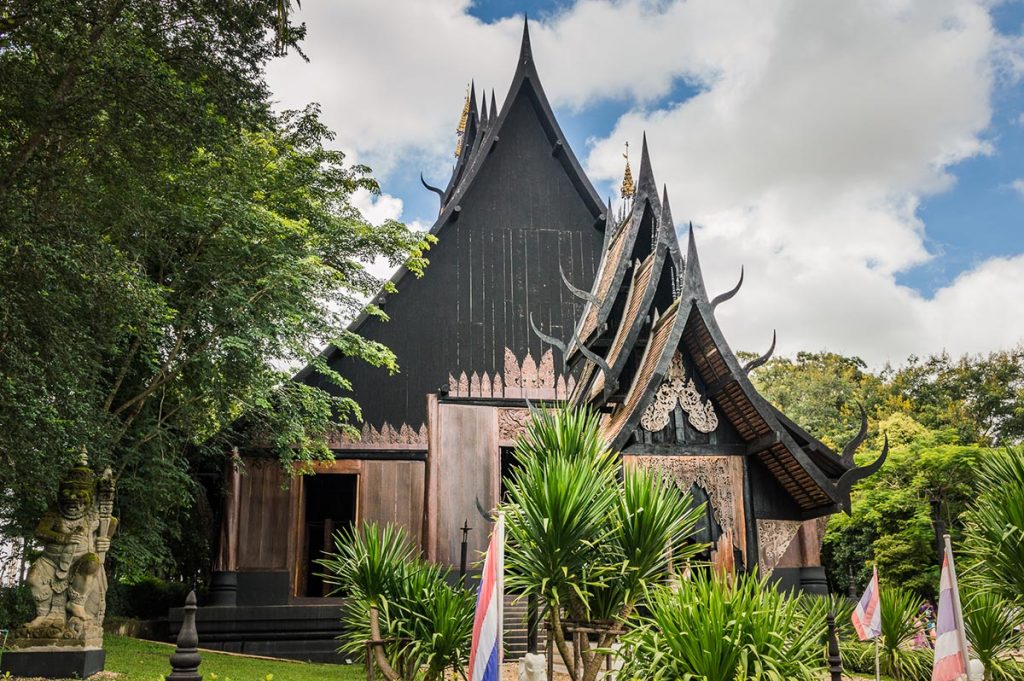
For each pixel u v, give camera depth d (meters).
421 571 9.09
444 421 21.08
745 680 6.16
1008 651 9.77
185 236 17.17
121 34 12.07
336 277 20.52
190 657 7.15
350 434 22.22
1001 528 8.34
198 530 25.84
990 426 48.41
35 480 12.59
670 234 13.32
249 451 22.88
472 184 28.53
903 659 12.91
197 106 12.24
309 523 31.22
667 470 12.12
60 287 11.54
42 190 11.52
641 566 7.86
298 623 21.95
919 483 29.06
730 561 11.88
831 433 48.22
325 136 21.30
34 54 11.64
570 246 28.41
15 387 11.19
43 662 12.57
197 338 17.94
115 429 16.81
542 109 29.56
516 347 26.78
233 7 12.12
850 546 31.91
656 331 13.22
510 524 8.04
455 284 27.23
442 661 8.32
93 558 13.11
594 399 13.58
